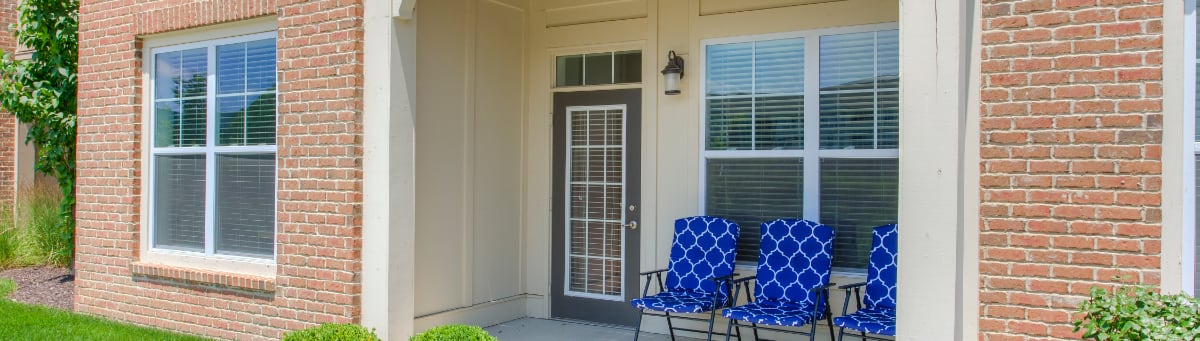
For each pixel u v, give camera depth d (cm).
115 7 675
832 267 557
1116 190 372
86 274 696
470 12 636
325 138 543
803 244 547
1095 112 375
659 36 627
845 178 555
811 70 565
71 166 870
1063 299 380
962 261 396
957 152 379
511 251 683
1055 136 382
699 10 609
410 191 534
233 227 618
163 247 661
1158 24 366
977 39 398
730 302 553
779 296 548
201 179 636
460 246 630
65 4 827
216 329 611
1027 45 388
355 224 530
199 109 637
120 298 671
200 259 632
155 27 645
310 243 552
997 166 393
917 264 388
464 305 632
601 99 659
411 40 533
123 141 667
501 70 669
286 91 564
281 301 570
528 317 693
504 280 675
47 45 838
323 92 544
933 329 383
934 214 384
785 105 575
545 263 688
